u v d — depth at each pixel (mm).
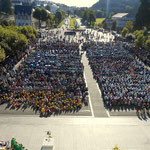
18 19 119312
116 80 39531
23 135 24469
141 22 90562
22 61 50344
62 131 25562
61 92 34250
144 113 30812
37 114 29156
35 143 23188
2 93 33906
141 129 26812
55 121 27672
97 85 40000
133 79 40500
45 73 42562
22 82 37406
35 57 52156
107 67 47406
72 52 59344
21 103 31484
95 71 45031
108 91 35656
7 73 40188
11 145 21484
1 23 88938
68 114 29594
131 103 33125
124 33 94125
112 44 75562
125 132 26031
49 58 51906
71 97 33406
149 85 38250
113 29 135375
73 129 26094
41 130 25578
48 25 146750
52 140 22266
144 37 67062
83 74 45125
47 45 67688
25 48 62500
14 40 49125
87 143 23625
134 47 73625
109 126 27141
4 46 44344
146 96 33906
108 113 30422
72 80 39406
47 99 31719
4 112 29125
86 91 36438
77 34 106000
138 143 24109
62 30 121625
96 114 29984
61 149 22391
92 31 126938
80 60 53000
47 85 36719
